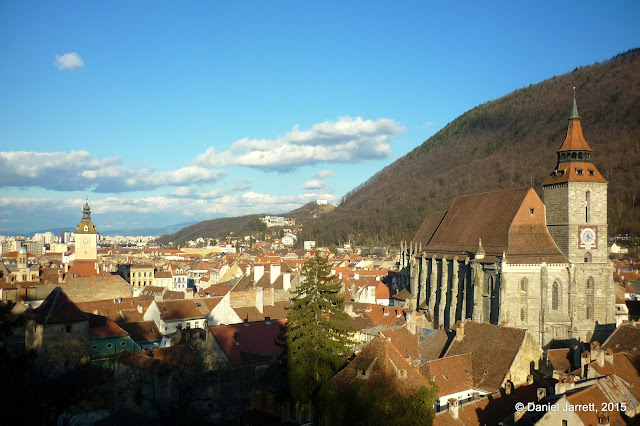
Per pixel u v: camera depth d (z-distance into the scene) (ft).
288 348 286.66
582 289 472.03
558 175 495.82
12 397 173.68
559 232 485.97
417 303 591.78
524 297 454.81
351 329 298.35
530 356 296.30
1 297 563.07
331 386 253.65
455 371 294.25
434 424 232.53
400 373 245.04
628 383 241.14
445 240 568.00
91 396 284.61
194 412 276.62
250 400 305.53
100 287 621.72
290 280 603.67
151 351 324.19
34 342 369.09
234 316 412.36
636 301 578.25
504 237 475.31
